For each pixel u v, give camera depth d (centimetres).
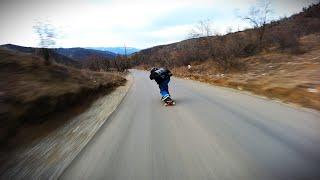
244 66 3080
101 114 1136
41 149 714
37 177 528
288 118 776
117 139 721
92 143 705
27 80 1241
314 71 1823
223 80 2066
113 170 518
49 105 1024
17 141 753
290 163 479
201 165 505
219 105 1081
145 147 635
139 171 504
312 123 710
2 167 608
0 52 1513
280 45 3700
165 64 6606
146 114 1032
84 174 512
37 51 1833
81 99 1363
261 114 852
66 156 630
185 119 887
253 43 4084
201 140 652
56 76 1513
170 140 673
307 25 4725
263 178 435
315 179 417
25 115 866
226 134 681
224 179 443
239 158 521
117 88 2356
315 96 1015
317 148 537
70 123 1012
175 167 506
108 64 7681
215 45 4922
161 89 1209
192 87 1870
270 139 611
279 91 1224
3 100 885
